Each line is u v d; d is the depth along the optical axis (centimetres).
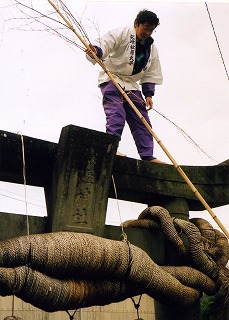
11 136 448
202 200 425
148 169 531
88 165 466
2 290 370
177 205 547
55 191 459
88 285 416
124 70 563
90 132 463
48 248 390
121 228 509
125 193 527
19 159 452
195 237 509
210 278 518
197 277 503
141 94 586
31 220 455
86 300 415
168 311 545
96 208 470
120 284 435
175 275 491
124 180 515
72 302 404
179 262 528
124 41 552
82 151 462
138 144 570
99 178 472
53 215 454
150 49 577
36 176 470
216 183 569
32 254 384
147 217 529
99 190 472
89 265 407
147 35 557
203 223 558
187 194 552
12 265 381
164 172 542
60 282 399
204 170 567
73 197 460
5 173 455
